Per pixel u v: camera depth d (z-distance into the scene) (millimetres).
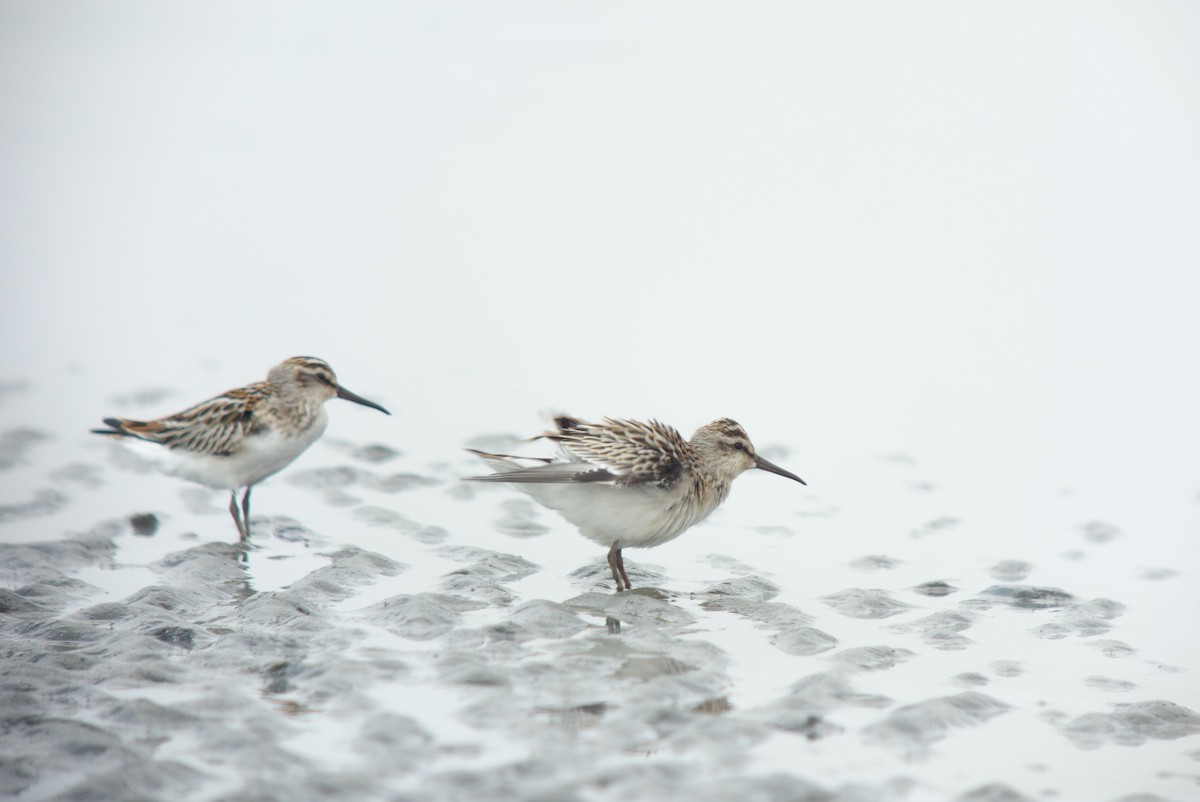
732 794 7605
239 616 10594
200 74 40812
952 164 33719
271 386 14117
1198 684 9680
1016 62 41812
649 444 12414
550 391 19562
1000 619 11172
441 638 10203
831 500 15094
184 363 20594
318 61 43062
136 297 24578
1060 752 8438
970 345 22125
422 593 11148
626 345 22109
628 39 44969
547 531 13734
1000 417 18531
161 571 11844
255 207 30906
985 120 37062
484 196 31859
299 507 14172
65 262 26500
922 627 10891
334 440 16938
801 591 11938
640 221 29922
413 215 30422
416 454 16406
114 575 11695
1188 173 32688
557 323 23391
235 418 13656
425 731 8367
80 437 16484
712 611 11242
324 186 32656
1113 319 23547
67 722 8211
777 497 15219
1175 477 15930
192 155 34406
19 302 23734
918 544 13500
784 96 39406
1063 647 10469
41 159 33125
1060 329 22984
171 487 14695
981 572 12562
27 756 7781
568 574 12312
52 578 11414
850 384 20078
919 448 17156
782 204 31000
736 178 32906
